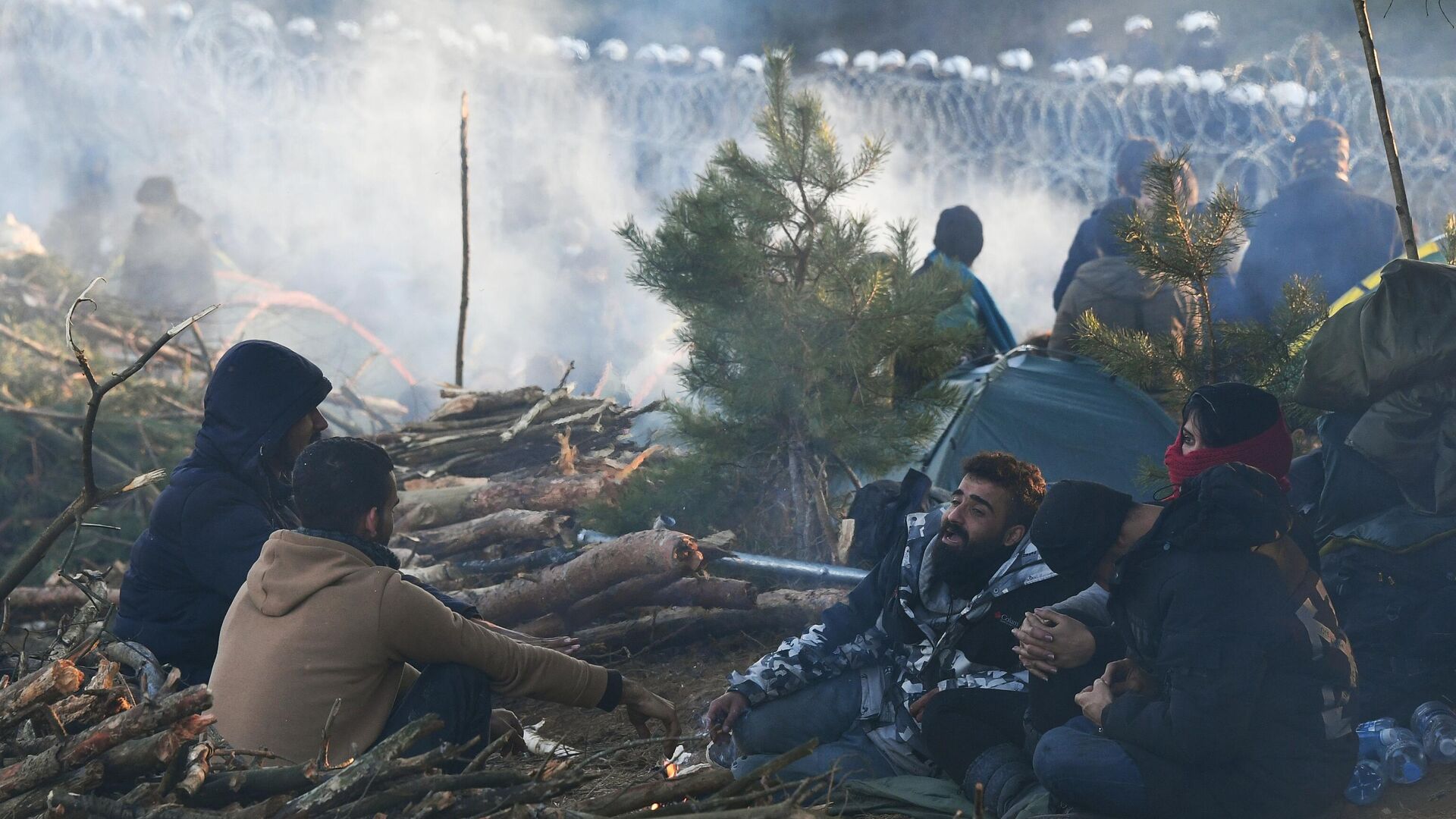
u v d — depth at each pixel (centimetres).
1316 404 346
